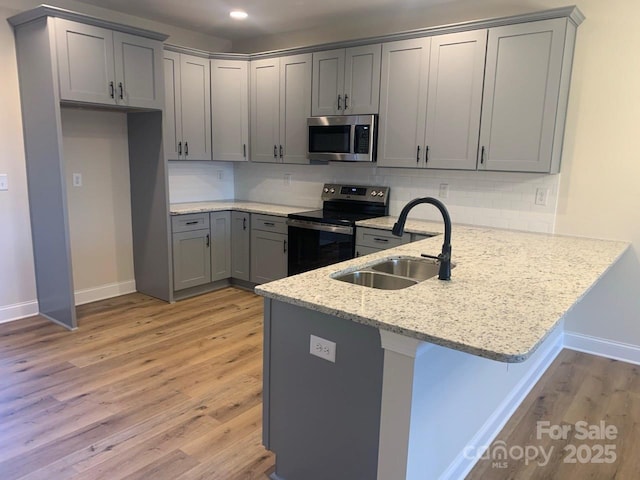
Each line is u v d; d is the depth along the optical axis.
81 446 2.19
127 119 4.25
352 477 1.75
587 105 3.15
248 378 2.87
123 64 3.59
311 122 4.14
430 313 1.56
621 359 3.26
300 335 1.83
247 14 4.07
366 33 4.18
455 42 3.32
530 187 3.43
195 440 2.26
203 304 4.21
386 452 1.60
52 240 3.54
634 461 2.19
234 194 5.28
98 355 3.13
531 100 3.08
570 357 3.31
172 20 4.29
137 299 4.31
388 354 1.53
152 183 4.13
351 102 3.91
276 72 4.36
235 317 3.90
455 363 1.82
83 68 3.36
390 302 1.67
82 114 3.95
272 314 1.92
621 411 2.61
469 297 1.74
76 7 3.81
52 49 3.18
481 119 3.29
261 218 4.39
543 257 2.49
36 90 3.37
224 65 4.49
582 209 3.25
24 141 3.62
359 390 1.68
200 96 4.40
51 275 3.63
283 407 1.94
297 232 4.15
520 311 1.59
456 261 2.37
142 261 4.40
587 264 2.33
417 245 2.76
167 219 4.08
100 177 4.14
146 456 2.13
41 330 3.53
